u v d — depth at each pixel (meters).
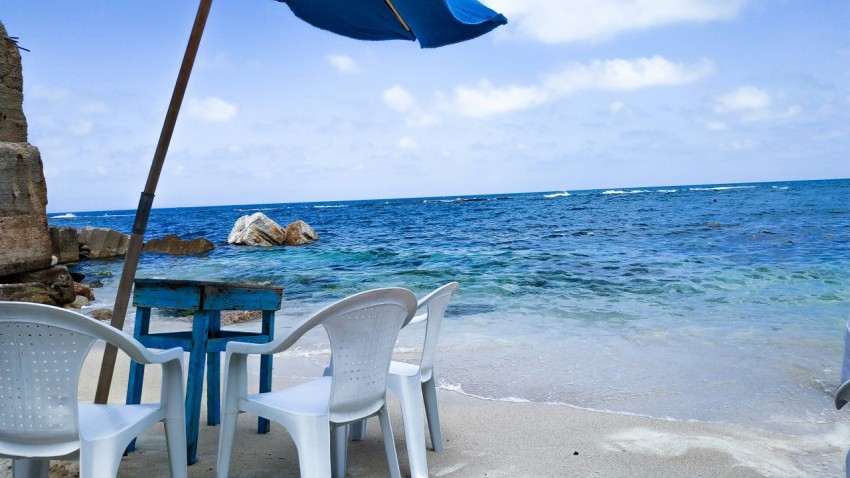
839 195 51.38
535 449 3.75
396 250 20.64
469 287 11.67
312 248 22.89
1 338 2.14
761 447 3.79
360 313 2.64
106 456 2.24
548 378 5.47
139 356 2.36
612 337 7.09
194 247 23.41
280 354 6.53
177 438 2.70
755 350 6.29
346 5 4.25
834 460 3.58
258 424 3.98
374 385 2.83
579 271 13.35
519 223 34.25
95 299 12.27
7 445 2.20
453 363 6.08
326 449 2.57
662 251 16.91
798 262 13.49
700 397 4.86
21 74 9.91
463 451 3.73
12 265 9.71
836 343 6.48
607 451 3.71
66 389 2.18
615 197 75.06
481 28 4.25
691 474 3.36
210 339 3.51
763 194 61.47
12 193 9.77
